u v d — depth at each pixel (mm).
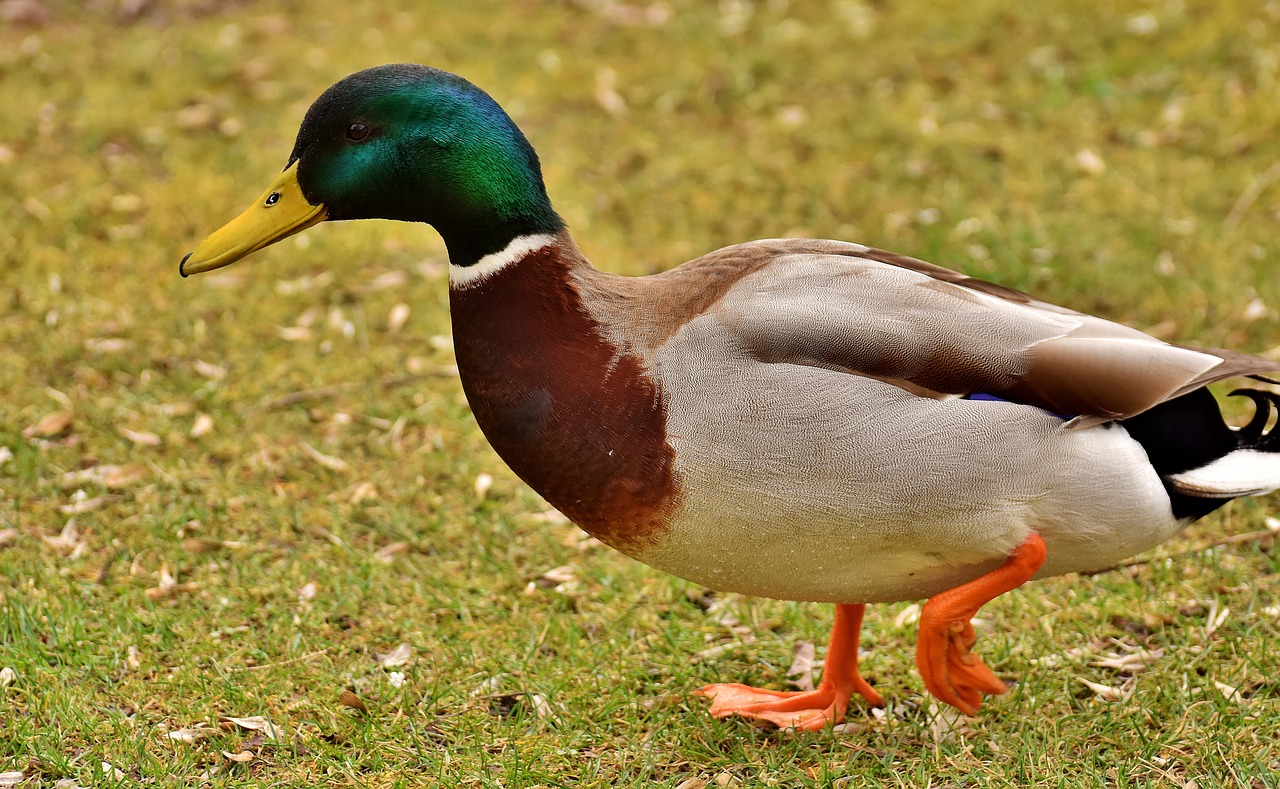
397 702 7215
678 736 6957
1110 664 7383
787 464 5930
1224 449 6523
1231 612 7758
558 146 14219
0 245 12398
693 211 13070
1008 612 7898
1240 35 15203
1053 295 11461
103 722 6965
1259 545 8367
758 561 6242
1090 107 14344
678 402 5965
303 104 15039
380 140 6289
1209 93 14320
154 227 12797
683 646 7738
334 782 6590
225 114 14797
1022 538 6207
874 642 7805
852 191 13258
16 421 9969
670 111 14875
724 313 6074
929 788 6445
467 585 8320
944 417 5957
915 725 6941
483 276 6297
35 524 8867
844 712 7125
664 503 6051
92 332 11172
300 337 11203
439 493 9359
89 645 7555
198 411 10234
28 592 8094
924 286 6316
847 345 6012
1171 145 13617
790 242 6762
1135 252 11914
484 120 6227
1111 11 16000
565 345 6145
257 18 16938
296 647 7660
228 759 6750
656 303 6191
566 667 7520
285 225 6531
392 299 11797
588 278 6250
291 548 8703
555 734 6973
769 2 17125
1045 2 16375
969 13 16344
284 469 9578
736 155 13977
